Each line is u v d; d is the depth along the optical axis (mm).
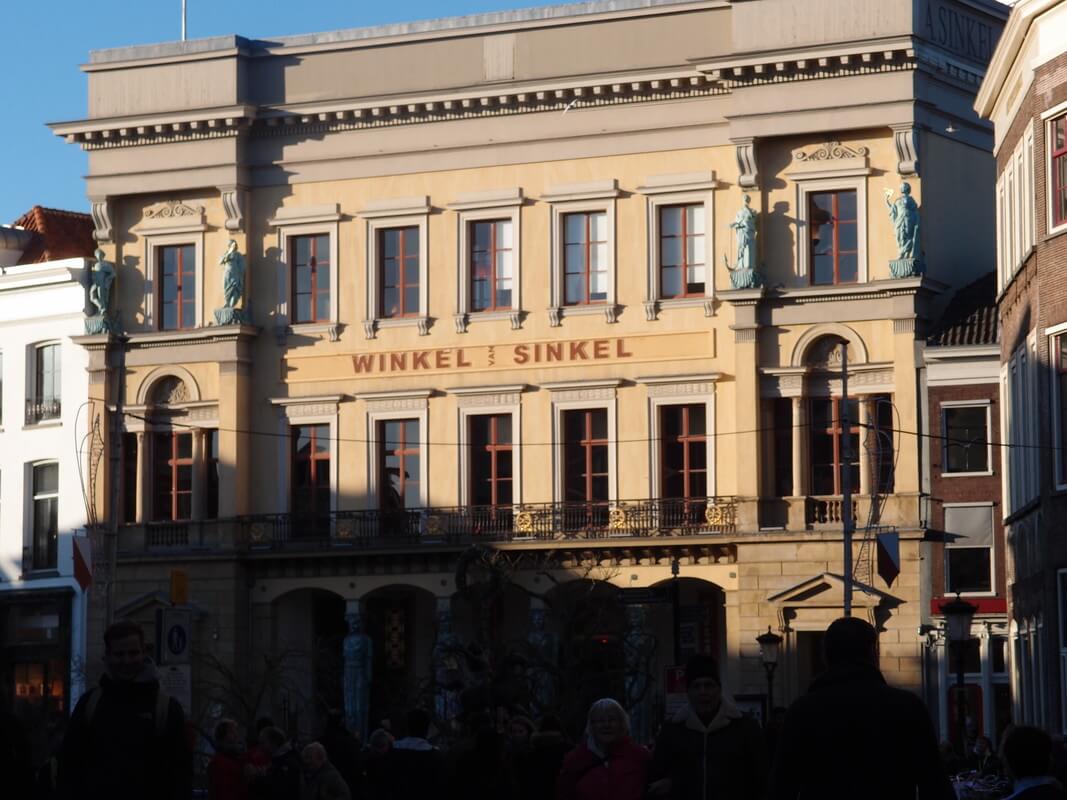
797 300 62812
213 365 69750
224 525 68875
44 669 72875
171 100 69812
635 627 57219
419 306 68250
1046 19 41312
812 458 62781
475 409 67188
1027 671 46344
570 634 55125
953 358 60625
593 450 65938
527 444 66500
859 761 13336
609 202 65938
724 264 64500
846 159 62969
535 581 65250
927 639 60344
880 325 62125
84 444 71938
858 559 61562
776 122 63031
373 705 68688
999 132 49688
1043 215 41469
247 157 70062
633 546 64062
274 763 25609
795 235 63438
